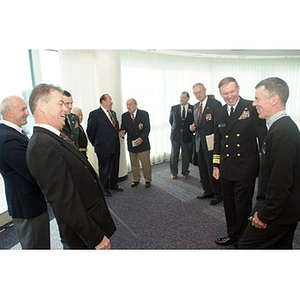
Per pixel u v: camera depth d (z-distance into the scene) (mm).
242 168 1793
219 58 5566
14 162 1382
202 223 2562
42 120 1154
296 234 2254
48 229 1639
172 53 4566
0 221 2592
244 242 1371
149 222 2611
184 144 3900
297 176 1197
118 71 3666
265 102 1263
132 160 3674
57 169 1051
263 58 5887
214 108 2842
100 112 3242
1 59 2613
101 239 1157
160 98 4766
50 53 3293
